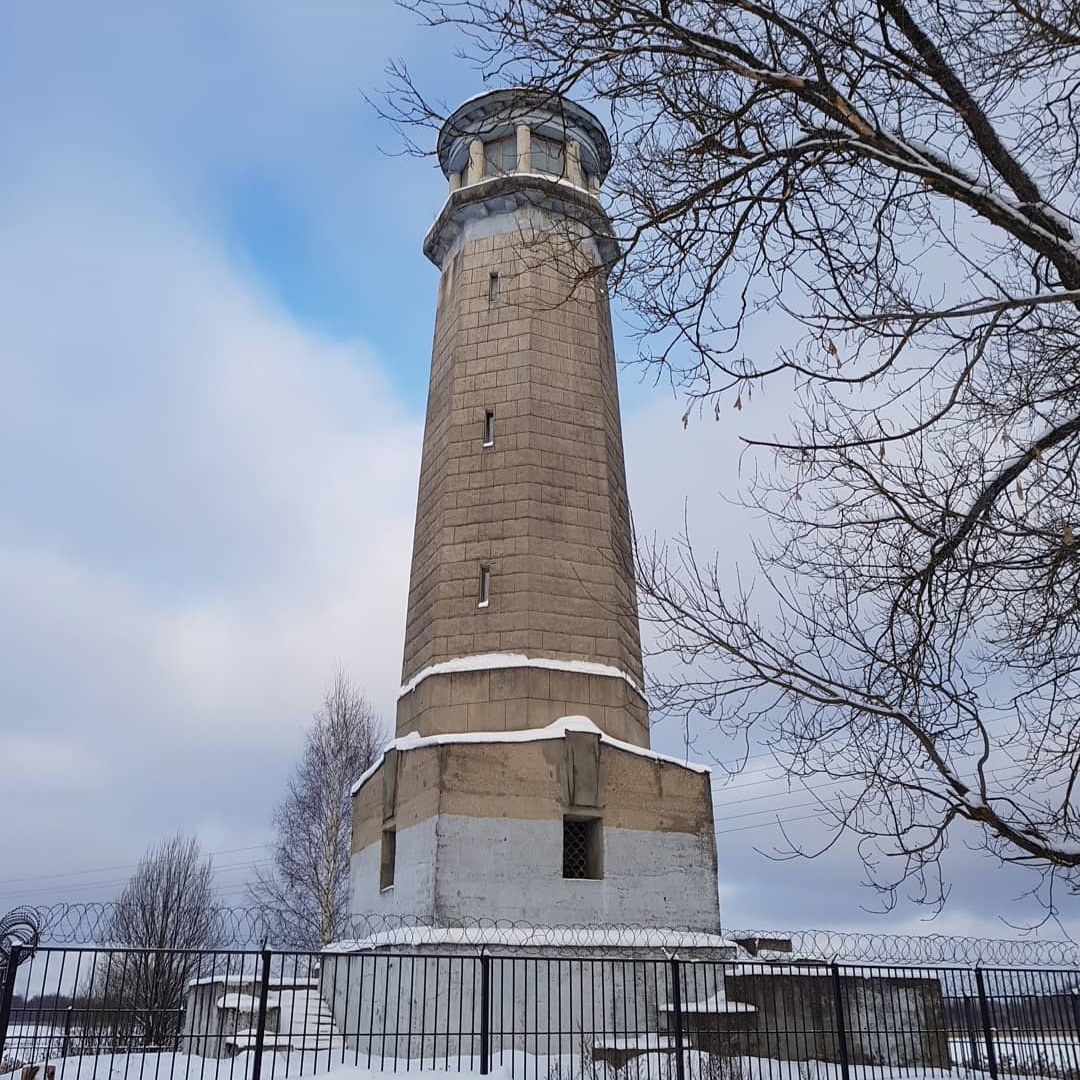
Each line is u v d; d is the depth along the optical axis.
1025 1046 15.08
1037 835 8.44
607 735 20.20
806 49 7.67
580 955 17.98
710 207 8.28
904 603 8.95
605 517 22.41
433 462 23.81
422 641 21.97
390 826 20.34
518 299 23.78
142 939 28.95
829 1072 15.13
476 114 25.16
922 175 7.25
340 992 19.50
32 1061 14.29
